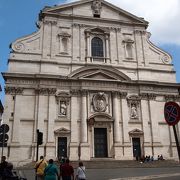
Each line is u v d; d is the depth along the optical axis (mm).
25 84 40906
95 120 41406
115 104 43031
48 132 39438
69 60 44000
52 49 43750
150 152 42344
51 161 14250
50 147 38781
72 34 45438
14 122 38875
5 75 40344
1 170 15273
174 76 47906
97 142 41500
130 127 42938
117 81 43938
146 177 22078
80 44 45219
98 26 46938
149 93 45188
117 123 42125
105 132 42156
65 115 41125
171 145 43656
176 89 47031
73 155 39375
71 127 40562
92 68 43719
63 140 40125
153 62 47750
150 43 48844
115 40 47219
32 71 41938
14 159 37344
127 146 41562
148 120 44000
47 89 41281
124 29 48312
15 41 42875
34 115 39906
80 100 42219
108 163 36469
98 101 42500
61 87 42094
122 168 34000
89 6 47781
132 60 46906
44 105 40594
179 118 8953
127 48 47656
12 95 40156
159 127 44250
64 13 46250
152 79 46562
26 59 42344
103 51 46312
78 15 46344
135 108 44219
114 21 47875
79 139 40375
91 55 45250
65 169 15352
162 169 31719
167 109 9352
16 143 38031
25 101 40312
